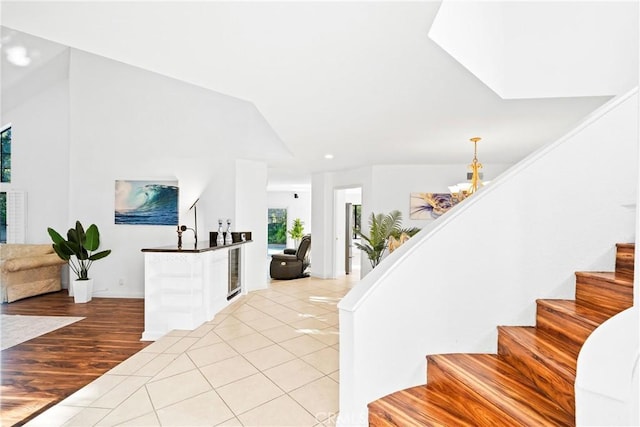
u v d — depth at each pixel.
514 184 1.93
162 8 1.45
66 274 5.98
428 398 1.71
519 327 1.90
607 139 1.88
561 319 1.66
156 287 3.71
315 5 1.46
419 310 1.92
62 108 5.93
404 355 1.91
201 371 2.70
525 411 1.30
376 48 1.86
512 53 2.66
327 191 7.22
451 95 2.59
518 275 1.93
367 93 2.57
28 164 5.98
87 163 5.53
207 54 1.93
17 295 5.14
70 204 5.50
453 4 2.01
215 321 4.04
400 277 1.88
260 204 5.89
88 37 1.72
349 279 7.13
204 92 5.52
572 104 2.78
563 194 1.90
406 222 6.13
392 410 1.59
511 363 1.74
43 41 5.31
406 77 2.26
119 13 1.50
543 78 2.64
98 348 3.31
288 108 2.94
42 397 2.37
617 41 2.58
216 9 1.48
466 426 1.45
